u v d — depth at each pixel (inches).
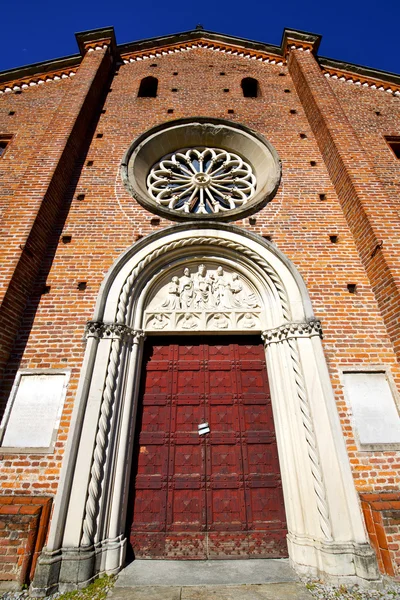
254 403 248.2
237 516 214.8
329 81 467.8
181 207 353.4
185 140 400.2
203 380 256.8
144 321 269.7
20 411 216.2
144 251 281.0
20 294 248.4
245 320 273.7
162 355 266.4
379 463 206.2
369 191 295.7
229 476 224.8
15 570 166.4
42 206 280.8
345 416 219.1
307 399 221.1
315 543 187.3
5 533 173.6
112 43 483.5
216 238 290.7
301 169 353.7
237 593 163.5
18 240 256.7
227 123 392.5
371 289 271.0
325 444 205.3
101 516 189.2
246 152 394.3
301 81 434.9
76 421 204.5
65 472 190.1
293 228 305.3
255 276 287.0
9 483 196.1
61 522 179.6
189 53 518.0
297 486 205.8
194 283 292.5
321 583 173.5
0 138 383.6
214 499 218.8
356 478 201.2
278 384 239.0
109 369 226.8
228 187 371.2
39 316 251.1
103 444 203.0
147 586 170.7
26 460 202.5
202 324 270.7
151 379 256.2
